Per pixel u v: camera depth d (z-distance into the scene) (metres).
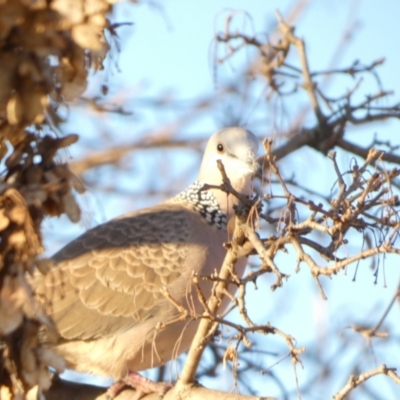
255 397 8.77
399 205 7.92
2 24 6.12
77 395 10.52
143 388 10.63
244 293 7.66
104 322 11.04
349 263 7.09
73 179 6.89
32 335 6.97
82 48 6.50
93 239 11.64
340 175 7.57
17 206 6.48
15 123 6.49
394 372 7.65
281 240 7.46
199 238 11.66
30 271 6.60
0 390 7.05
